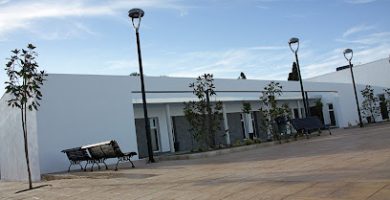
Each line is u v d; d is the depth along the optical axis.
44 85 14.48
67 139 14.80
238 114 26.84
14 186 13.18
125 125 16.64
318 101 32.12
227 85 22.02
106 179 9.33
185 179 7.42
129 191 6.90
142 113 21.19
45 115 14.40
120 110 16.59
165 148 21.94
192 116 16.61
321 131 21.95
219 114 17.17
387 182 4.71
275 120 19.67
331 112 32.03
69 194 7.86
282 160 8.91
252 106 27.50
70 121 14.98
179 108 23.05
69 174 11.55
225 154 13.95
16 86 10.28
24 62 10.20
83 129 15.29
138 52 13.94
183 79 19.69
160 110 22.09
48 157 14.27
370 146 9.55
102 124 15.88
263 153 11.93
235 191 5.49
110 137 16.03
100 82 16.12
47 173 13.70
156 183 7.38
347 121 31.59
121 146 16.31
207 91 17.25
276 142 17.22
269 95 21.62
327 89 29.67
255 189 5.41
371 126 23.97
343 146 10.62
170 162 12.59
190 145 23.41
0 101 20.33
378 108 32.75
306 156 9.12
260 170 7.53
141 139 21.09
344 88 31.77
